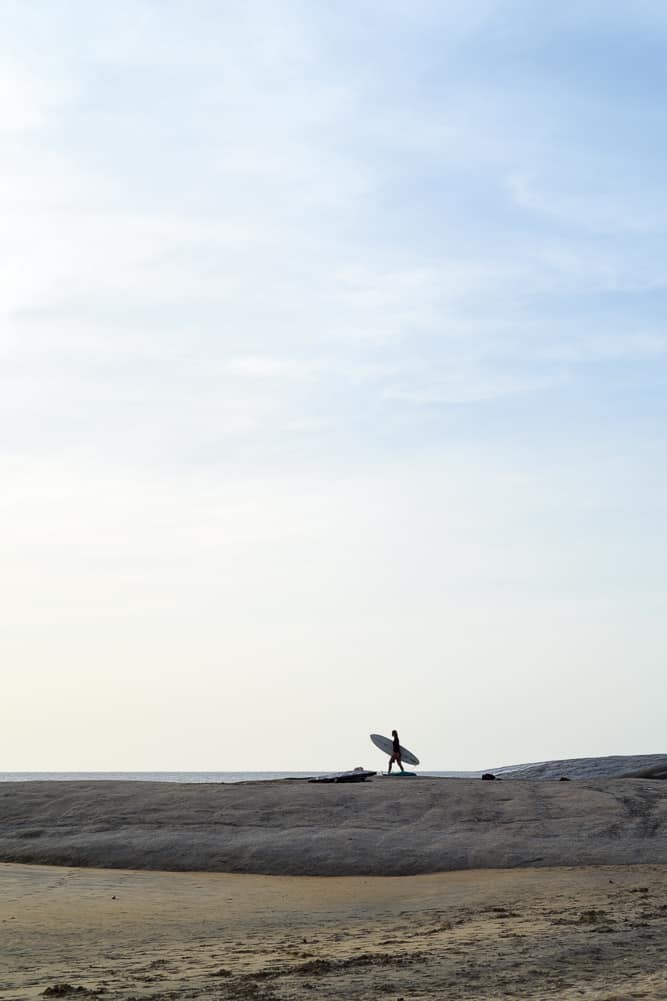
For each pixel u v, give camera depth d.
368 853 25.53
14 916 18.19
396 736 41.22
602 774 43.16
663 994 10.84
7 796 31.44
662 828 26.94
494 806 29.19
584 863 24.55
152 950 15.27
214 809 29.44
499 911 18.47
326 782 36.78
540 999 10.99
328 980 12.51
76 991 12.09
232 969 13.43
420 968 13.19
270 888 22.30
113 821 28.53
